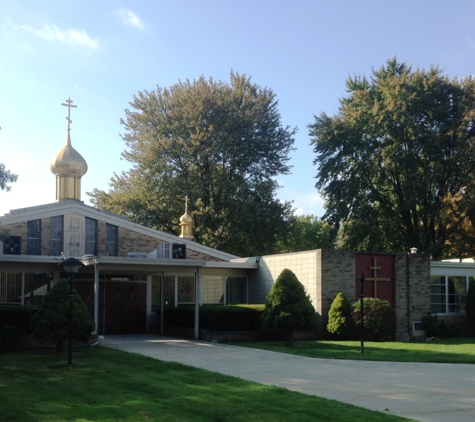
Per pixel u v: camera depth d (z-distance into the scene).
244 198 44.22
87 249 26.05
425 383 12.23
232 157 43.25
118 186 46.97
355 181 39.69
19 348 18.52
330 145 40.12
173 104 44.03
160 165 43.25
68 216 25.72
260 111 44.88
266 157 45.16
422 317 25.19
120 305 26.00
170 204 43.59
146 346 19.42
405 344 21.39
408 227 40.22
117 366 14.41
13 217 24.61
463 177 36.25
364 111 38.88
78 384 11.84
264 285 27.11
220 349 18.66
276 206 45.06
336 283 23.56
